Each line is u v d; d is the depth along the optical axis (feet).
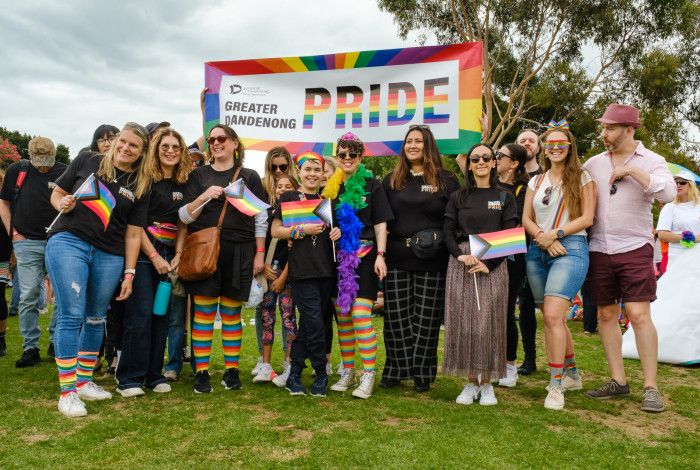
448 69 17.37
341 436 10.18
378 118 17.89
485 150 13.19
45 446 9.49
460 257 12.67
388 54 17.75
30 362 16.06
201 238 13.08
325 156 18.06
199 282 13.29
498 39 67.87
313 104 18.40
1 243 17.62
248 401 12.66
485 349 12.56
